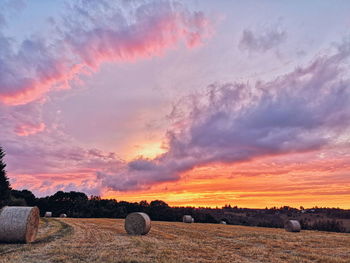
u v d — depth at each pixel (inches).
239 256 516.1
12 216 621.6
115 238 749.3
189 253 522.9
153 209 3878.0
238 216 4554.6
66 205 3565.5
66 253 481.7
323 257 529.3
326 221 3368.6
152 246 603.5
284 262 468.8
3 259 426.3
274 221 4008.4
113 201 3951.8
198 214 3740.2
